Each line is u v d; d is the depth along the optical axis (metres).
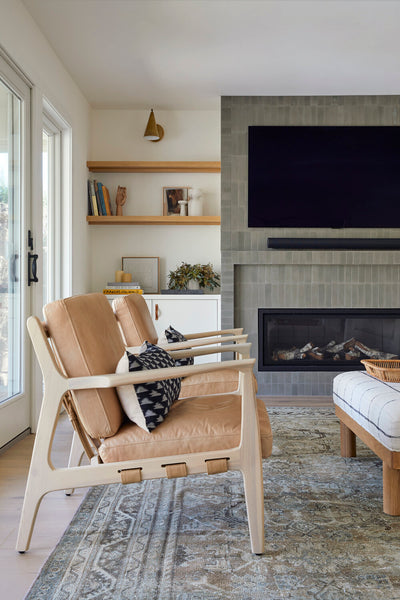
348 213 4.53
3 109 2.86
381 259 4.47
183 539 1.81
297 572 1.60
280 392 4.57
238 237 4.54
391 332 4.60
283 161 4.52
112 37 3.43
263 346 4.58
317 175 4.53
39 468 1.70
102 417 1.71
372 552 1.73
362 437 2.34
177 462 1.70
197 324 4.64
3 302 2.88
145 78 4.16
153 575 1.58
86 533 1.86
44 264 4.00
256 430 1.72
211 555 1.70
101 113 4.99
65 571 1.60
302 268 4.54
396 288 4.54
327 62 3.81
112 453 1.71
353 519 1.99
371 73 4.02
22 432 3.13
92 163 4.75
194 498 2.20
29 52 3.13
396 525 1.94
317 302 4.55
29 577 1.57
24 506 1.72
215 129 5.01
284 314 4.56
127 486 2.35
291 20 3.17
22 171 3.13
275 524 1.94
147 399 1.74
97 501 2.17
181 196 4.98
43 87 3.41
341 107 4.51
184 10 3.06
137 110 4.99
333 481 2.39
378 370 2.49
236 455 1.71
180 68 3.95
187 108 4.93
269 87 4.32
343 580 1.55
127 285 4.70
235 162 4.52
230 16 3.12
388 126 4.52
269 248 4.53
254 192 4.52
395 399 2.11
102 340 1.86
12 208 3.00
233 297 4.52
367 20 3.17
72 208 4.22
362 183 4.53
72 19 3.19
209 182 5.05
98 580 1.55
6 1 2.75
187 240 5.06
